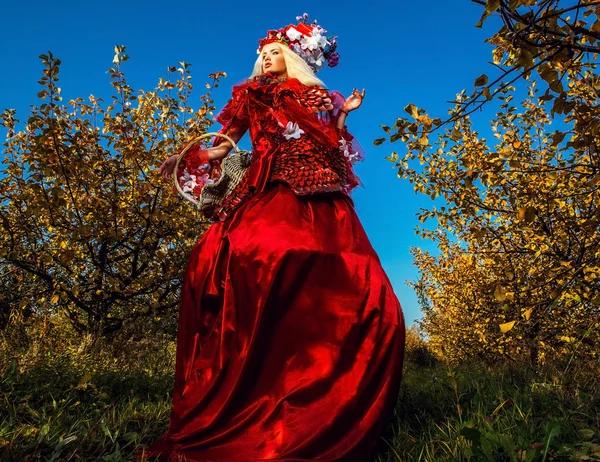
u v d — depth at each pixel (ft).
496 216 20.93
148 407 11.30
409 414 10.06
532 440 7.25
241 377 8.01
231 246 8.80
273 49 11.30
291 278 8.36
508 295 10.75
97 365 13.96
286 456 7.05
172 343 21.71
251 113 10.65
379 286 8.52
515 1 6.14
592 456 6.57
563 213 17.46
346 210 9.41
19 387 10.92
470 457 6.92
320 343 8.18
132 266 21.29
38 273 19.10
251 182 9.53
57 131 16.85
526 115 19.57
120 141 19.83
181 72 21.67
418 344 63.57
